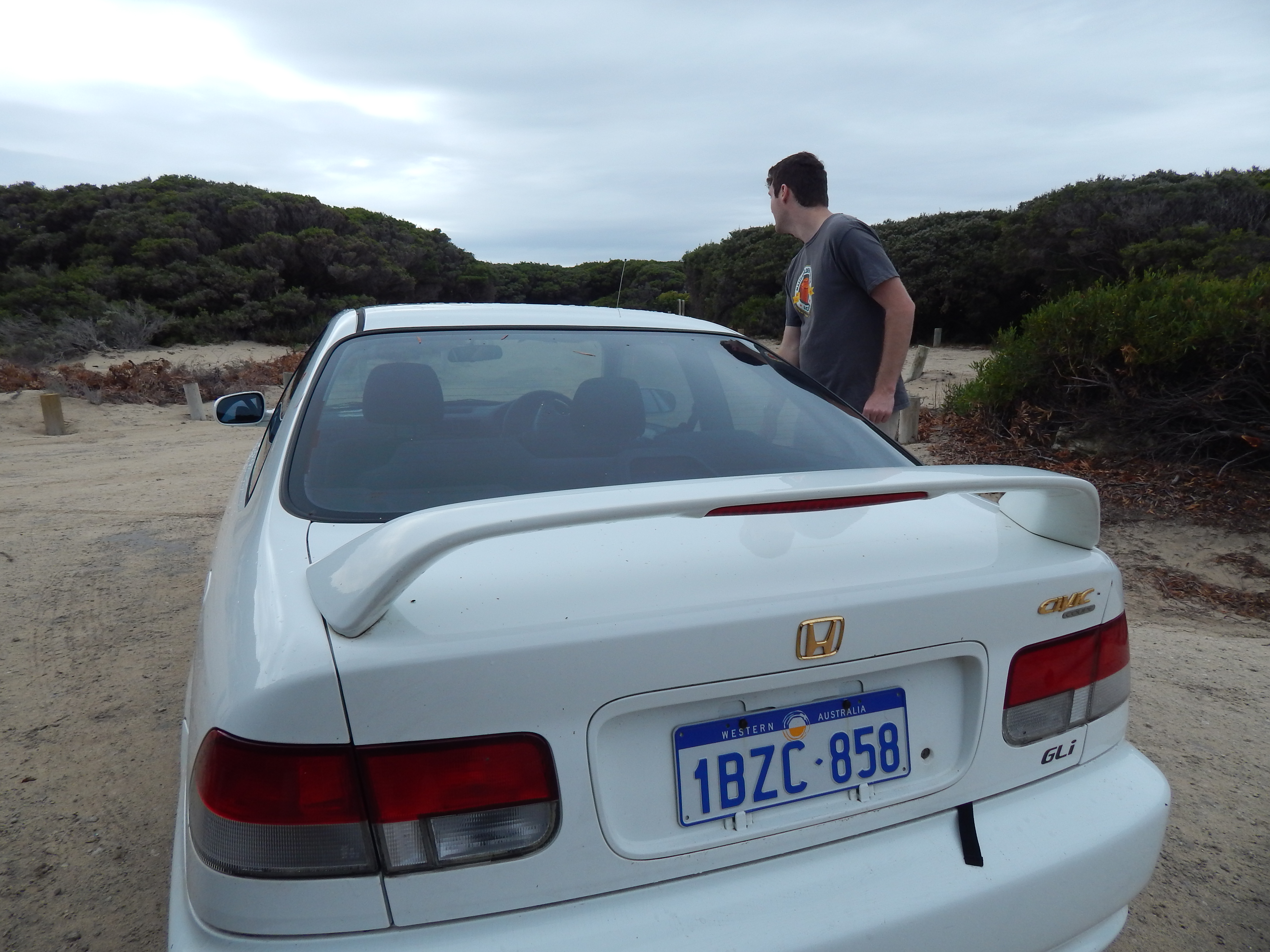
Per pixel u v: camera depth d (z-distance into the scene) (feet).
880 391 11.53
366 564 3.64
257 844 3.42
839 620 4.06
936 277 91.61
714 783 3.98
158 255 105.60
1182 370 20.10
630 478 5.85
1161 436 19.94
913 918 4.04
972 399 25.66
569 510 3.42
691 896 3.87
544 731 3.61
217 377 54.44
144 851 7.35
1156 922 6.60
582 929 3.65
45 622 12.71
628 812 3.82
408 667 3.44
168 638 12.07
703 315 121.29
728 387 7.20
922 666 4.45
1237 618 13.17
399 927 3.50
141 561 15.92
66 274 100.83
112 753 8.93
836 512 5.09
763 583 4.14
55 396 38.40
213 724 3.60
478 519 3.43
